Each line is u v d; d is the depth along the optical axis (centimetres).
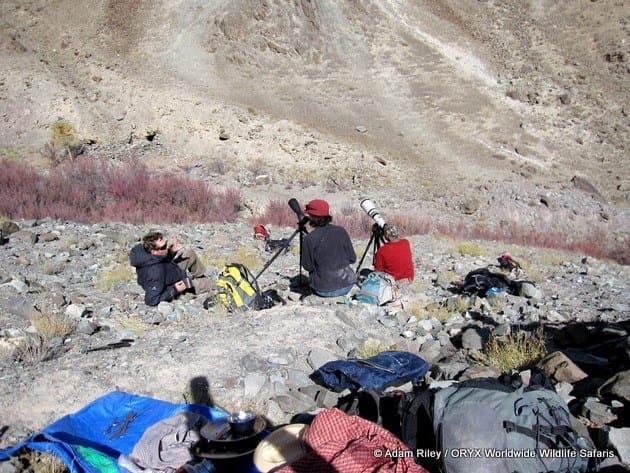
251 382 573
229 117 4709
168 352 634
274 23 6550
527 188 4325
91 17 6619
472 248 1759
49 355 628
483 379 458
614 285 1302
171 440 470
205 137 4538
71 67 5762
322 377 581
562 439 411
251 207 2531
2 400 531
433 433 431
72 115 4900
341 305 806
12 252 1150
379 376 552
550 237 3002
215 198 2445
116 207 2097
